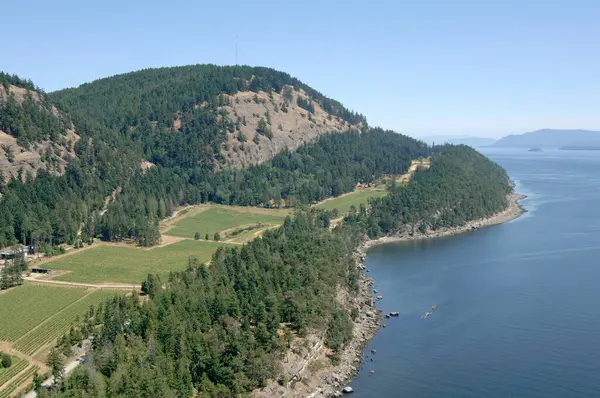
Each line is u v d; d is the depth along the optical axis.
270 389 148.75
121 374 131.00
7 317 184.50
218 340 149.88
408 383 156.88
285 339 163.12
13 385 139.12
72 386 130.62
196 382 143.25
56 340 164.88
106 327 153.25
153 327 151.00
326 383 159.50
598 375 155.62
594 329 185.88
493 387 152.12
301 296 180.38
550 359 166.12
